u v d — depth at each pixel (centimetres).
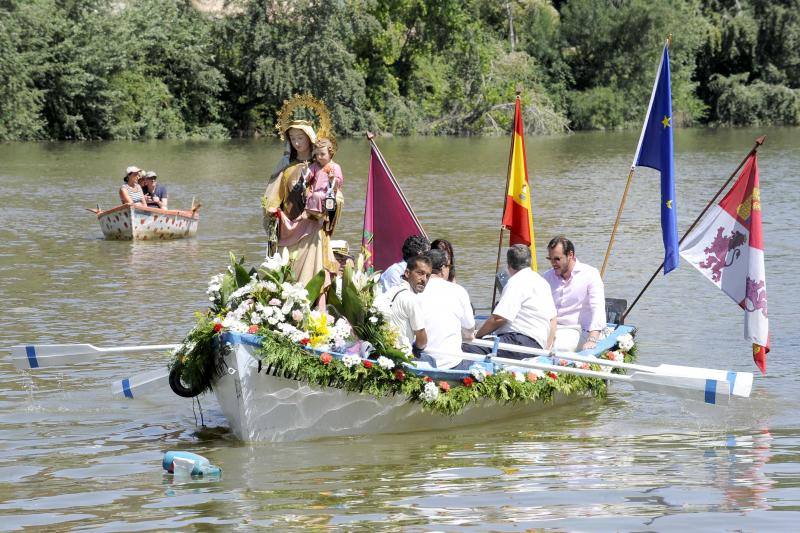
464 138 8312
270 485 1057
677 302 2066
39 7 7306
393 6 8844
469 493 1023
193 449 1197
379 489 1041
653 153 1766
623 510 962
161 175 4984
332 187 1320
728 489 1027
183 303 2036
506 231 3036
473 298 2105
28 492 1041
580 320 1554
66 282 2259
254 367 1185
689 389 1294
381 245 1780
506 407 1360
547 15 10100
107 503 1005
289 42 8088
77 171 5119
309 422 1230
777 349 1695
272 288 1236
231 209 3656
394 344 1282
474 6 9319
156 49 8050
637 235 2975
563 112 9725
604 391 1466
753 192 1597
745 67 10638
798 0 10262
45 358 1357
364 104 8531
